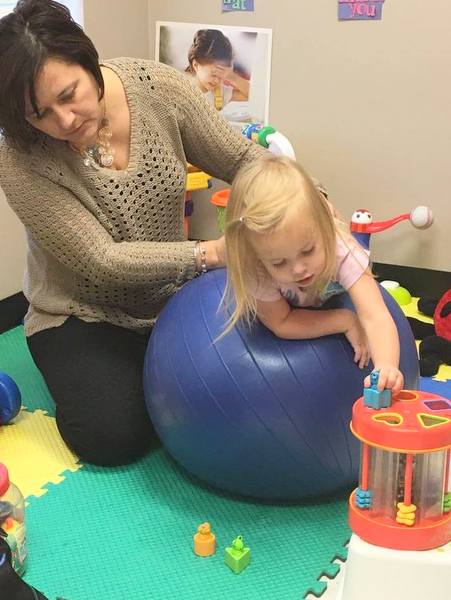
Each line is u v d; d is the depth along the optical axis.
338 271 1.14
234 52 2.21
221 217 2.10
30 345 1.56
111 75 1.37
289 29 2.12
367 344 1.17
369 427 0.89
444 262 2.14
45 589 1.10
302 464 1.18
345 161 2.17
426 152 2.06
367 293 1.13
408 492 0.90
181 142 1.46
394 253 2.20
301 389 1.14
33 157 1.31
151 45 2.33
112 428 1.38
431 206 2.10
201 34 2.24
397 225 2.16
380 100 2.07
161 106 1.41
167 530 1.23
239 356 1.15
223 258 1.36
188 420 1.20
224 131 1.48
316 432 1.15
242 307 1.14
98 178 1.36
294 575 1.12
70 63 1.16
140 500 1.31
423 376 1.73
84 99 1.19
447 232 2.11
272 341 1.16
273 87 2.20
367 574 0.92
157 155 1.41
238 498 1.31
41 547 1.19
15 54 1.12
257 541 1.20
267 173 1.07
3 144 1.33
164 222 1.48
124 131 1.38
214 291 1.24
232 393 1.15
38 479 1.38
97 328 1.50
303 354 1.15
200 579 1.12
